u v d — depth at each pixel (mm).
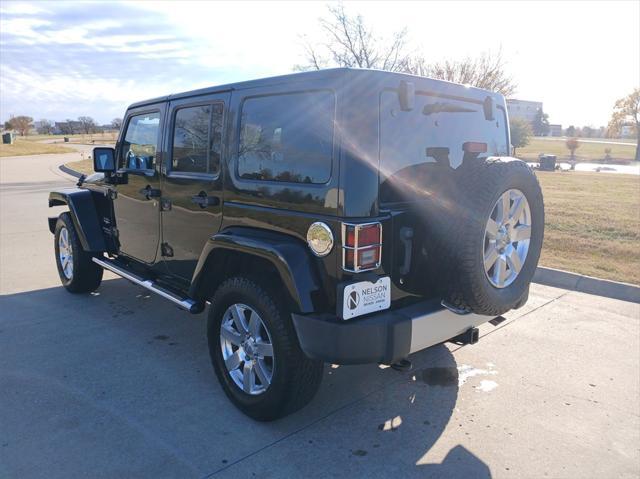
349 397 3650
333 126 2801
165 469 2820
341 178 2760
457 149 3486
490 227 3018
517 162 3098
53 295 5812
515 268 3295
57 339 4570
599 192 15469
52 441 3055
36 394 3605
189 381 3836
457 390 3750
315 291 2881
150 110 4387
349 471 2838
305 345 2850
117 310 5328
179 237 4094
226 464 2879
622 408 3514
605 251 7531
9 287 6086
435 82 3252
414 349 2922
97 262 5270
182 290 4285
